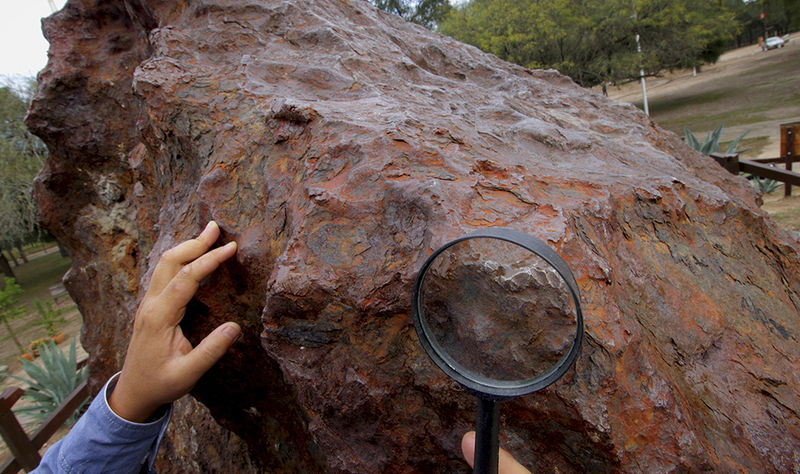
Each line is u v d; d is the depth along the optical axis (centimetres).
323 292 106
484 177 117
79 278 319
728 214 155
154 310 110
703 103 1944
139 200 251
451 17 1761
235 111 157
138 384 108
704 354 117
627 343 92
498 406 74
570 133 181
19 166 1386
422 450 114
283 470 183
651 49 1727
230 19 197
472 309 86
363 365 108
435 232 98
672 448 90
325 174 121
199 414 225
